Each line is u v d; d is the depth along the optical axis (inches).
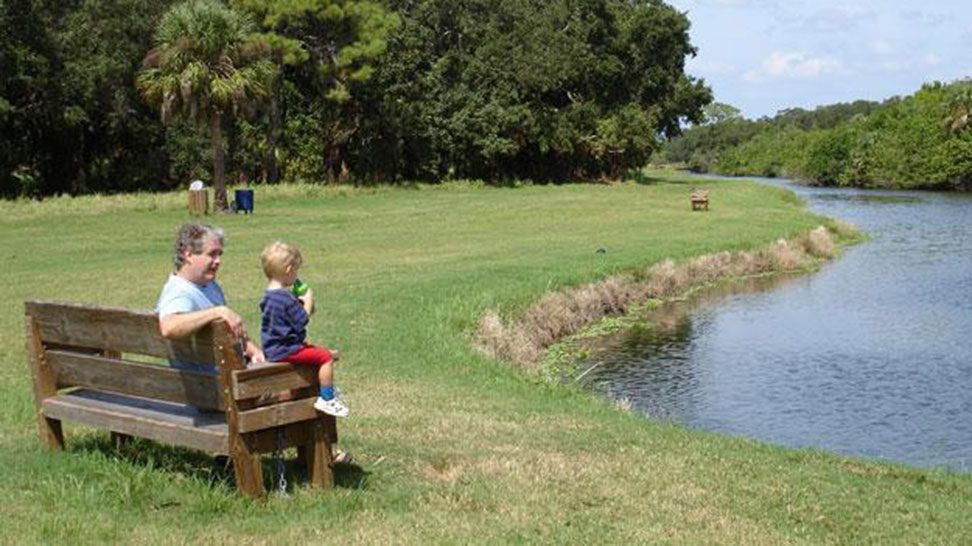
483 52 2674.7
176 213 1556.3
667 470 312.0
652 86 3038.9
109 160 2299.5
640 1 3127.5
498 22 2763.3
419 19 2630.4
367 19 2244.1
